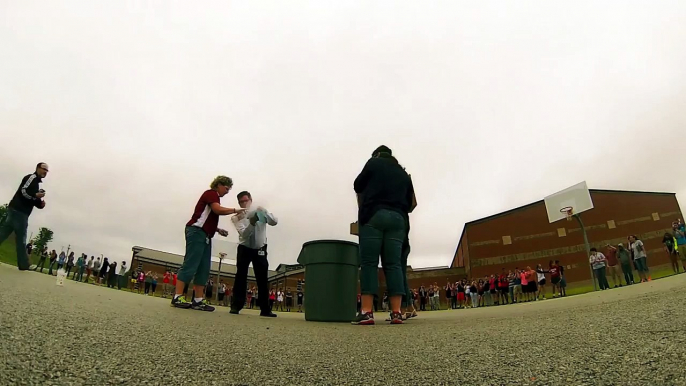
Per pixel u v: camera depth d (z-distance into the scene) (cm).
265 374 137
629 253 1499
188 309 415
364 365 153
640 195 3025
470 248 3356
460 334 230
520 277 1862
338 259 461
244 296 489
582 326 212
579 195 1838
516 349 170
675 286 478
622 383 113
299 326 306
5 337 145
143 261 3959
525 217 3253
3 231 591
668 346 144
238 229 498
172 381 121
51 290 336
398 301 360
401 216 372
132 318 238
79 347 148
